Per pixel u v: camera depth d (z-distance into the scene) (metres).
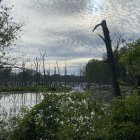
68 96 8.16
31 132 8.41
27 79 76.56
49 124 8.26
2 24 19.39
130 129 5.49
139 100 5.63
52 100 8.34
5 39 19.39
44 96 8.46
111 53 14.15
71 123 7.36
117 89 13.24
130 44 7.27
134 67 7.31
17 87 70.12
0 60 19.73
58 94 8.38
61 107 8.20
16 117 8.98
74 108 7.88
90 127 7.08
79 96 8.07
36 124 8.38
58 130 7.81
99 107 7.55
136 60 7.17
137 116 5.57
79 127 7.14
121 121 5.70
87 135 6.51
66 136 7.05
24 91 70.88
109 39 14.30
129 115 5.63
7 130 11.73
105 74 83.00
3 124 13.29
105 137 5.68
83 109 7.62
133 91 6.17
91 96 8.09
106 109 6.86
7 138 11.07
